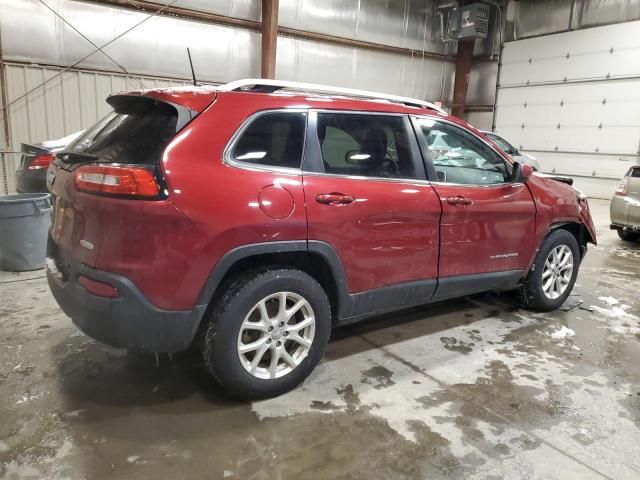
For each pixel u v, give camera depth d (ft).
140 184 6.70
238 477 6.37
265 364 8.48
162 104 7.67
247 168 7.59
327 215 8.20
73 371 8.93
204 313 7.49
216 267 7.27
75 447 6.83
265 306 8.00
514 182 11.45
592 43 40.63
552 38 43.21
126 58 29.53
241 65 34.22
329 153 8.61
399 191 9.24
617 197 22.45
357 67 41.39
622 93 39.14
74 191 7.22
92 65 28.43
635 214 21.67
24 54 26.22
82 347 9.86
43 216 14.82
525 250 11.86
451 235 10.16
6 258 14.51
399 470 6.61
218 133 7.46
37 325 10.84
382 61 43.16
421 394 8.62
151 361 9.39
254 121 7.85
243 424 7.53
